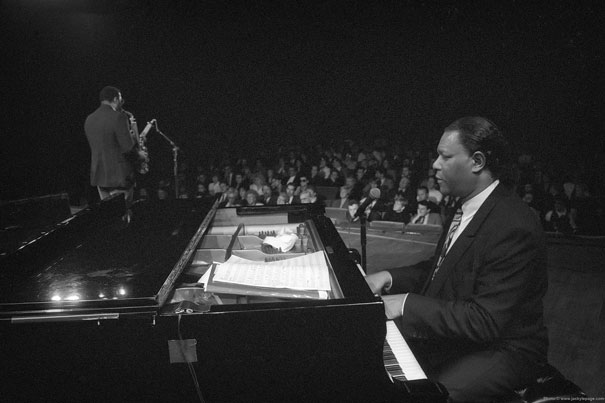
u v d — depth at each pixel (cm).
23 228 295
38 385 109
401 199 625
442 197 602
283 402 112
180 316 108
